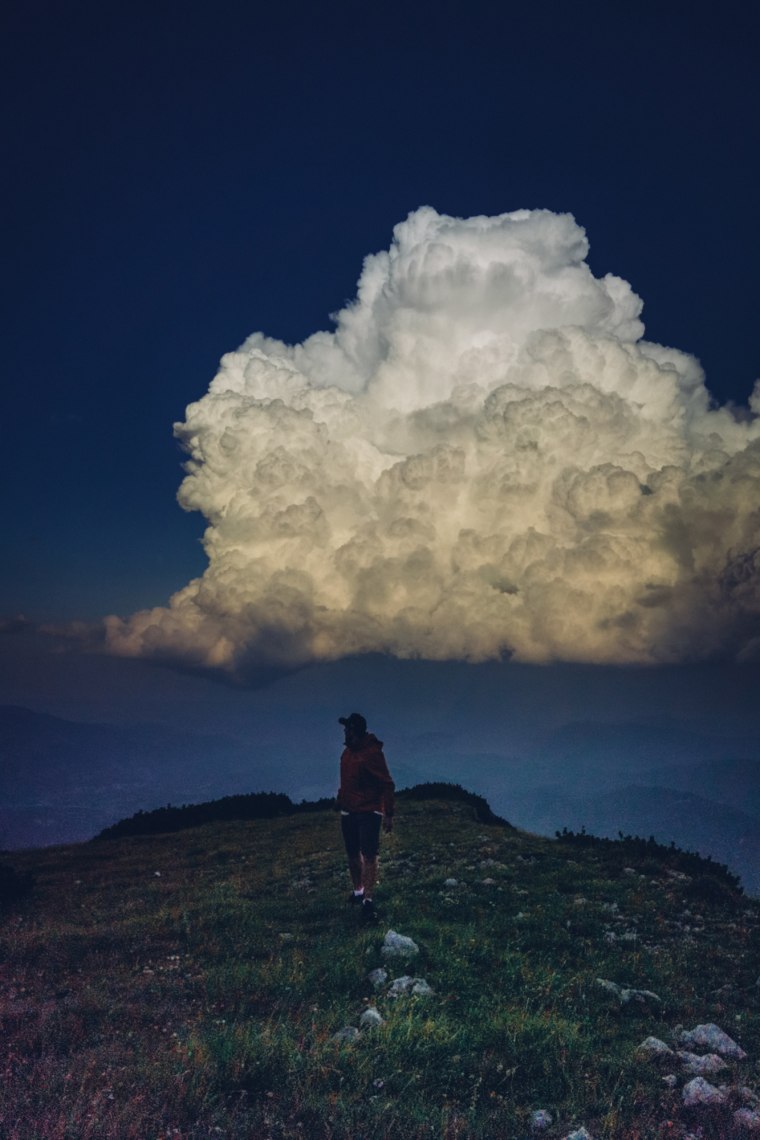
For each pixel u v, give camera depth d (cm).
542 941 1144
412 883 1551
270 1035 723
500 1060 707
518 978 959
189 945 1154
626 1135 570
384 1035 734
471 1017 814
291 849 2242
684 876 1658
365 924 1233
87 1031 773
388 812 1338
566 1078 666
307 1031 757
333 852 2086
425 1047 712
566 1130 589
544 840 2119
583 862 1777
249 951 1107
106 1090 601
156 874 2062
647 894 1468
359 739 1368
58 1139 518
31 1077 626
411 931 1154
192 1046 685
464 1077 676
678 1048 777
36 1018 804
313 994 902
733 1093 655
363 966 990
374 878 1317
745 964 1102
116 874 2123
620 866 1711
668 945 1175
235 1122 574
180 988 920
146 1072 636
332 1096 615
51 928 1316
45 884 2020
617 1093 651
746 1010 920
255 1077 645
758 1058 764
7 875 1894
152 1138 541
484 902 1398
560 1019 809
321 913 1354
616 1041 782
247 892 1625
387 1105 598
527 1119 605
